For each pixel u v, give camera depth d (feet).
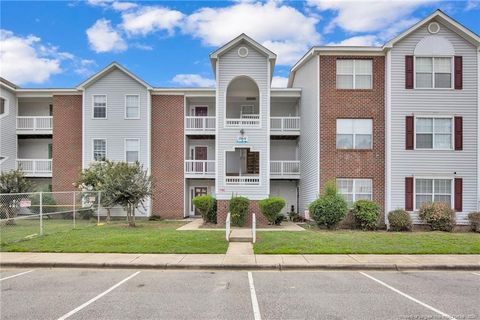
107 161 65.57
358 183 62.28
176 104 79.05
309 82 68.64
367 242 40.75
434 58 61.00
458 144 60.34
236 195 63.05
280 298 22.62
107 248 37.35
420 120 61.00
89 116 77.20
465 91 60.59
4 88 77.66
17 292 23.93
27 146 85.05
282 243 40.04
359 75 62.95
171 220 73.36
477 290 24.66
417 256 34.68
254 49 64.95
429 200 60.49
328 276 28.73
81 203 72.33
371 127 62.44
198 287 25.26
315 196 63.52
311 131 66.95
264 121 64.49
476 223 56.34
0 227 52.95
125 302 21.72
